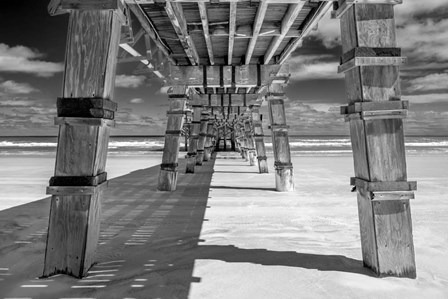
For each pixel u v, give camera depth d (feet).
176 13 14.05
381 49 8.81
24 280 9.13
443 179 33.53
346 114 9.71
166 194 24.75
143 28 16.20
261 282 8.89
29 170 45.65
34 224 16.26
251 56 23.89
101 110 8.93
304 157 73.77
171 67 24.18
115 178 36.19
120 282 8.93
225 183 30.68
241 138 70.74
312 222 16.29
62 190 9.08
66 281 8.95
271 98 24.97
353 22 9.05
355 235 13.91
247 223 16.11
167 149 26.18
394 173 8.98
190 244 12.61
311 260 10.60
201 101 39.42
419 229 14.94
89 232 9.41
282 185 25.67
